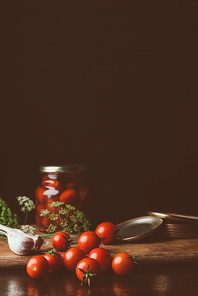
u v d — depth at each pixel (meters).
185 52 1.07
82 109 1.07
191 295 0.70
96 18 1.06
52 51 1.06
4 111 1.05
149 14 1.07
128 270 0.75
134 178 1.07
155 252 0.80
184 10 1.07
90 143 1.07
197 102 1.07
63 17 1.06
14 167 1.05
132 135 1.07
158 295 0.70
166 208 1.00
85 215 0.90
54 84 1.06
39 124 1.06
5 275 0.77
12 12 1.05
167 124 1.07
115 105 1.07
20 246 0.79
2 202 0.88
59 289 0.72
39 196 0.92
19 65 1.05
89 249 0.80
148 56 1.07
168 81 1.07
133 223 0.93
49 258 0.76
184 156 1.07
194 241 0.86
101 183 1.07
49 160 1.06
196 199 1.07
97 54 1.07
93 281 0.72
